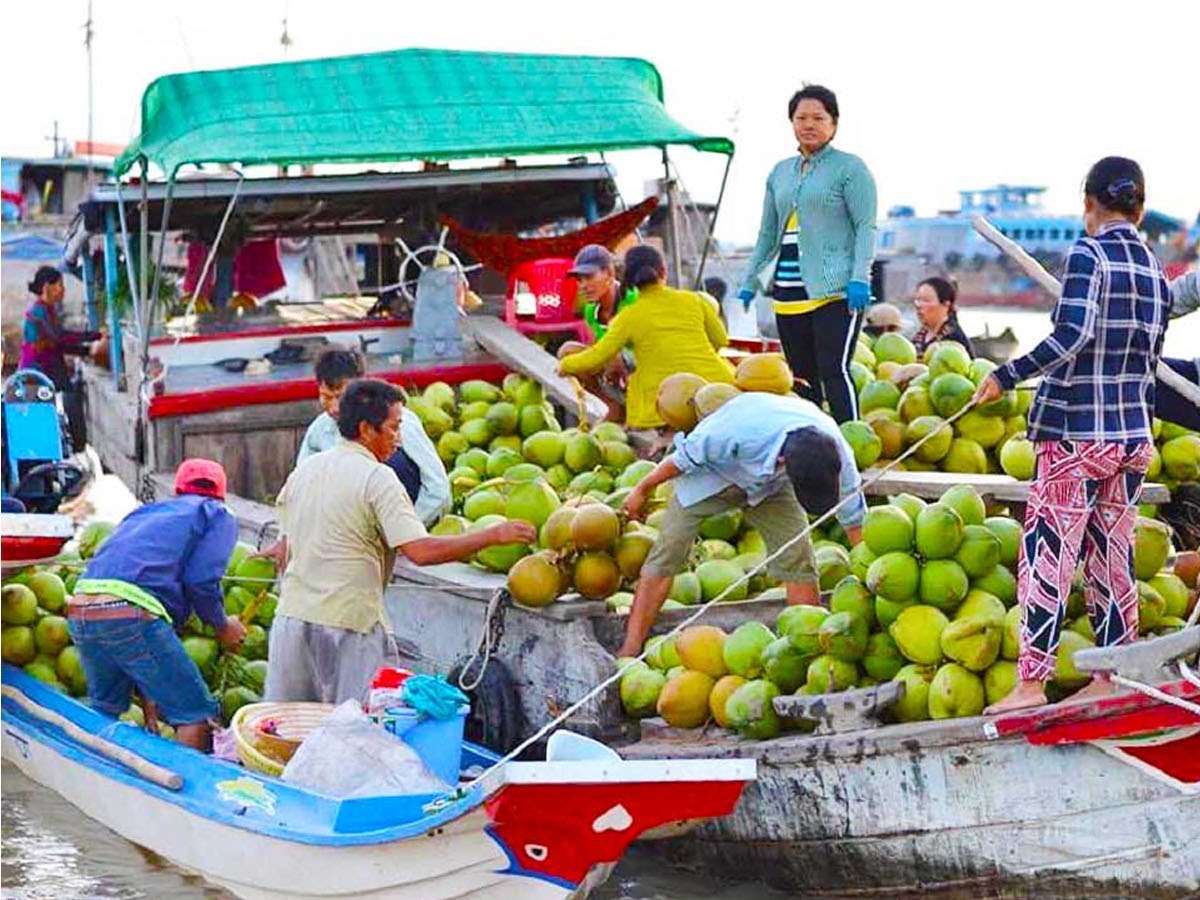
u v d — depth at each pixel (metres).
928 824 6.74
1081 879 6.61
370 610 7.65
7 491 10.70
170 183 10.73
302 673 7.69
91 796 8.25
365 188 12.01
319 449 8.78
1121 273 6.50
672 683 7.50
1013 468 8.61
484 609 8.44
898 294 33.12
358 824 6.68
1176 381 6.93
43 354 14.64
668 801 6.07
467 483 9.80
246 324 12.38
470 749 7.69
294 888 6.96
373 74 11.76
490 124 11.59
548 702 8.08
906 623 6.94
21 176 23.42
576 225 14.86
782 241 10.04
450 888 6.52
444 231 13.20
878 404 9.45
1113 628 6.83
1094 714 6.34
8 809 8.50
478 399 10.88
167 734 8.70
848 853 6.97
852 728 6.89
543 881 6.34
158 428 10.91
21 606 8.93
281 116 11.30
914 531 6.99
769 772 7.06
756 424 7.62
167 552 8.09
